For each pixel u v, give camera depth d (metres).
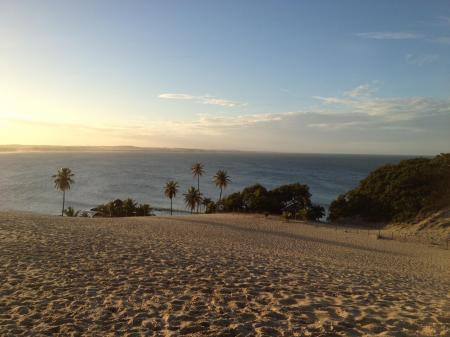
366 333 6.42
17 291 8.55
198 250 16.69
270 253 20.84
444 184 57.50
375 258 29.06
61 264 11.34
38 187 138.38
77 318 7.01
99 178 173.25
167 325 6.72
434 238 46.06
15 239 15.84
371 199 62.16
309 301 8.40
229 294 8.86
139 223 45.88
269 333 6.39
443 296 10.72
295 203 68.31
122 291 8.82
